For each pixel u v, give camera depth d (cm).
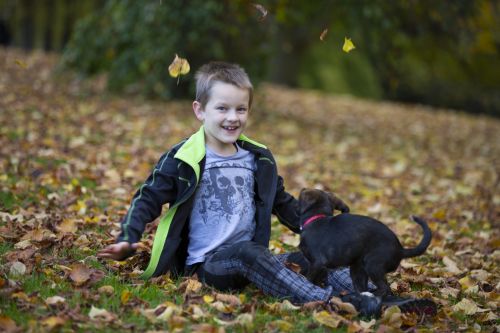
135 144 1180
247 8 1248
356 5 1625
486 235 816
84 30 1711
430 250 741
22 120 1219
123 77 1681
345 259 493
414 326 481
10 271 508
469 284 612
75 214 726
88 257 570
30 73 1934
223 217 522
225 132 522
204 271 518
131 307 468
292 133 1564
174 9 1539
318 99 2570
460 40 1688
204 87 527
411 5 1540
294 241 714
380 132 1825
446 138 1852
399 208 959
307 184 1040
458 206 994
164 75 1692
